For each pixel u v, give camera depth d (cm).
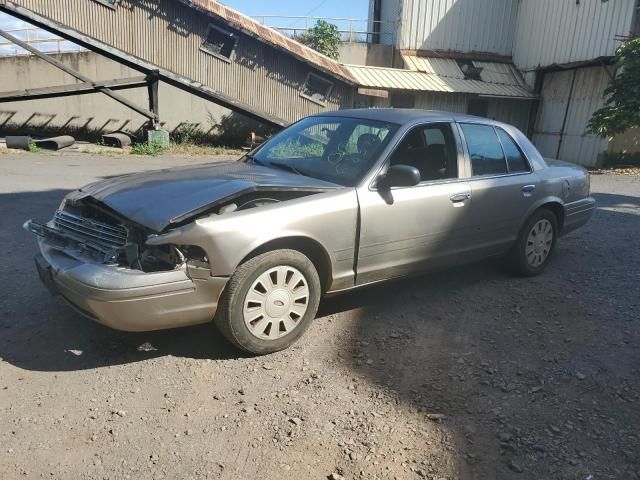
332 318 419
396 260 410
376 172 392
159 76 1839
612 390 326
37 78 2161
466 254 462
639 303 466
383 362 354
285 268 350
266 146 476
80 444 266
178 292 314
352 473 251
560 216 552
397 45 2322
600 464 260
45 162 1380
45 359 343
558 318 431
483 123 488
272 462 257
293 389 319
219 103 1966
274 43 1927
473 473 253
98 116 2194
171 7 1845
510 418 296
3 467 248
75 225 358
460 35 2362
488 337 395
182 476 246
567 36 2077
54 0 1727
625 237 706
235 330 336
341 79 1988
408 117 438
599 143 1886
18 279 469
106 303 303
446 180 437
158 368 337
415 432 282
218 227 318
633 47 1627
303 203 355
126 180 390
